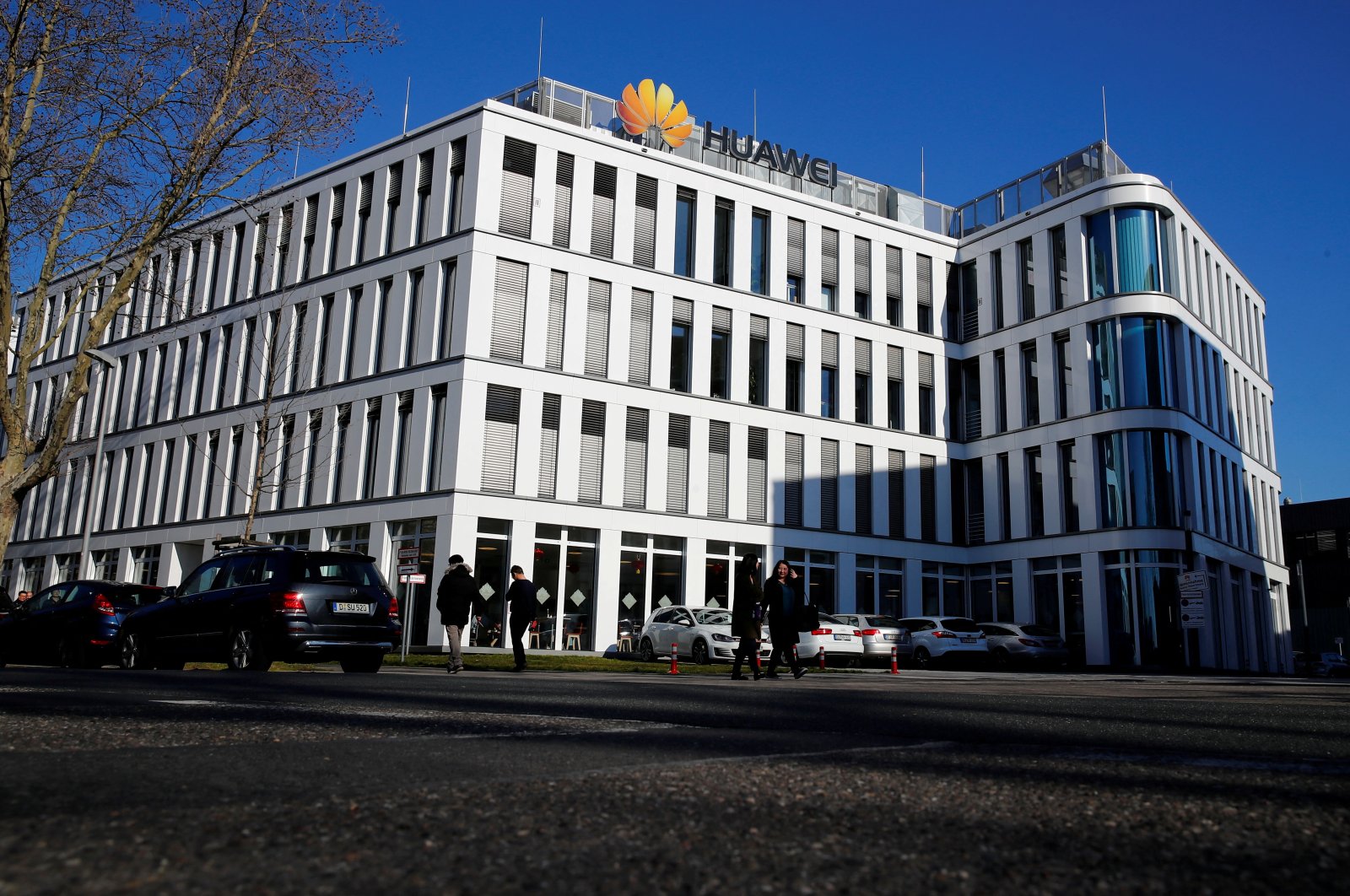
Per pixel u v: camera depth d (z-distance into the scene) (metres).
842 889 2.22
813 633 26.53
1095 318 34.94
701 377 34.50
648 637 27.89
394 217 33.56
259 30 18.66
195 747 4.45
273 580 14.42
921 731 6.08
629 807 3.10
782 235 37.22
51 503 43.12
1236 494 38.97
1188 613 28.09
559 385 31.58
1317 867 2.46
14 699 6.87
